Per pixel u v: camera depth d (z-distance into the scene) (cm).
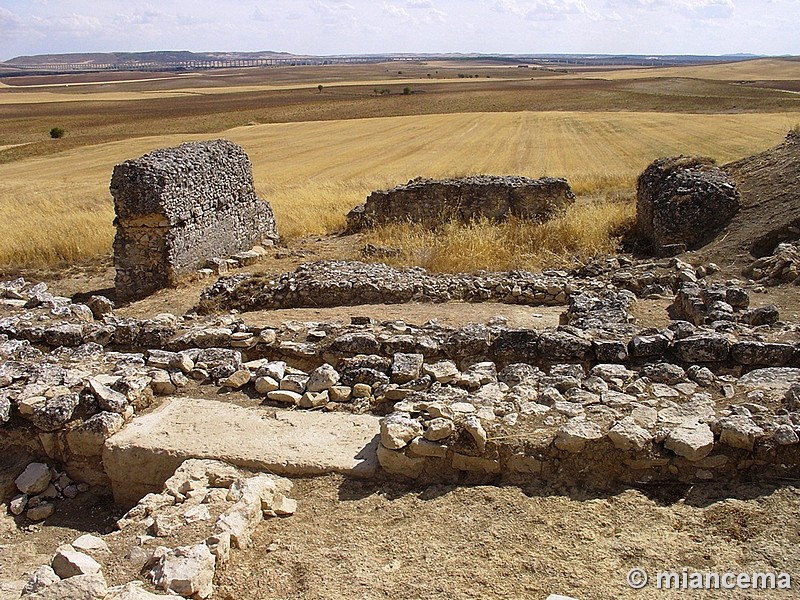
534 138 4734
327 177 3491
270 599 418
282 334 827
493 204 1975
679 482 500
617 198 2223
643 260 1380
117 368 722
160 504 510
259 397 683
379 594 414
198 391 702
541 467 517
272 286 1224
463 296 1160
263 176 3619
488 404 579
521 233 1638
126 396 654
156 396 696
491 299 1157
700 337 683
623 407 569
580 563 429
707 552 432
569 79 13562
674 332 746
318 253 1788
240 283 1261
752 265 1204
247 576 438
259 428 614
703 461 501
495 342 752
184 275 1509
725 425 508
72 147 5250
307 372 780
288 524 493
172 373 719
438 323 872
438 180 2061
